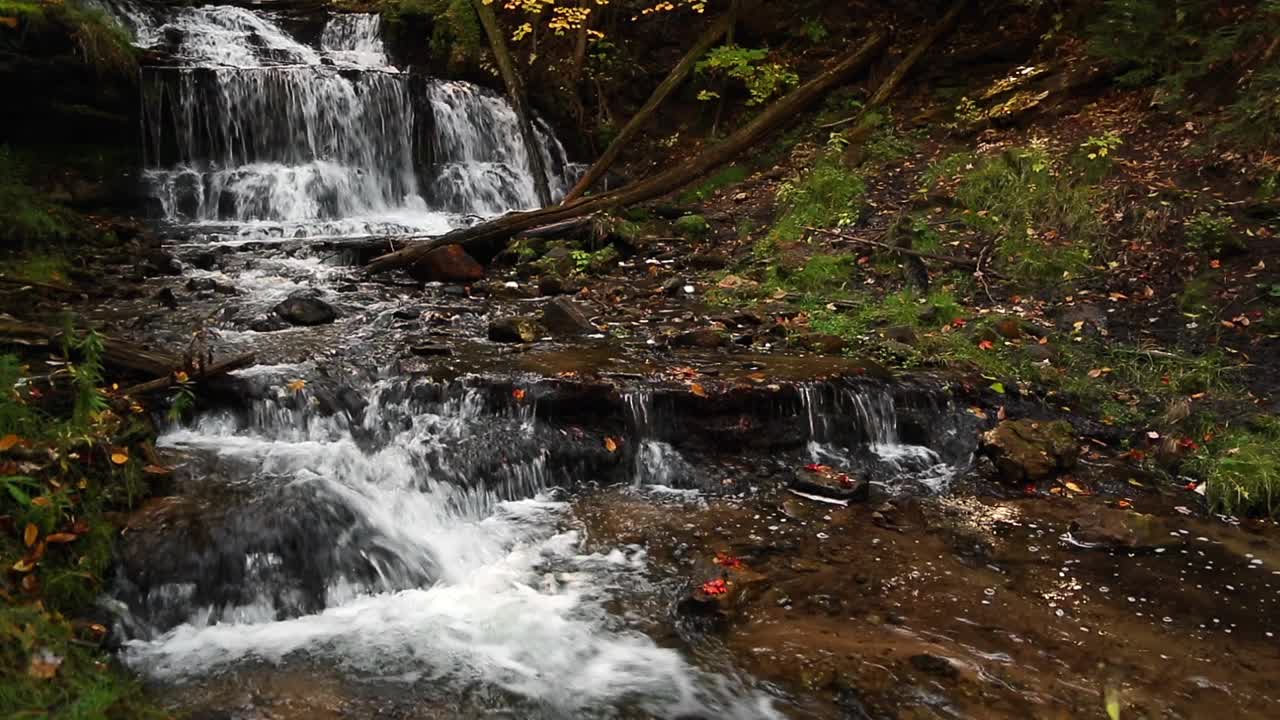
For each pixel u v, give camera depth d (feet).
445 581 15.78
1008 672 13.16
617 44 51.01
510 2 49.34
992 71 43.37
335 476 17.63
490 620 14.48
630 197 40.70
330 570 15.25
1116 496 19.45
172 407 18.74
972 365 23.94
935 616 14.67
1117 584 15.85
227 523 15.02
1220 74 33.47
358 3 55.16
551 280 31.14
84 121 37.35
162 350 21.13
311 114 43.04
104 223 34.88
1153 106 34.78
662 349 24.32
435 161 46.70
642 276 33.24
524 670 13.17
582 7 48.93
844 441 21.47
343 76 43.80
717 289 31.07
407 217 42.73
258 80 41.60
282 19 52.90
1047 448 20.30
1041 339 25.96
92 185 36.91
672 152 48.60
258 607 14.47
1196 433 21.35
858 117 43.24
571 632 14.17
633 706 12.37
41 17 35.70
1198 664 13.50
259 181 40.40
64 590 13.04
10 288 26.37
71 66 36.42
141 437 16.92
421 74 50.29
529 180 47.70
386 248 35.53
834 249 33.04
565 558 16.58
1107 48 36.68
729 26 48.19
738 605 14.90
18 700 10.64
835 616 14.66
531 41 51.29
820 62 48.19
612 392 20.57
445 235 35.29
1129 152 33.14
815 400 21.36
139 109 38.83
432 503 17.92
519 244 35.19
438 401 20.63
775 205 38.27
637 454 20.31
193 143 40.45
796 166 42.04
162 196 38.50
